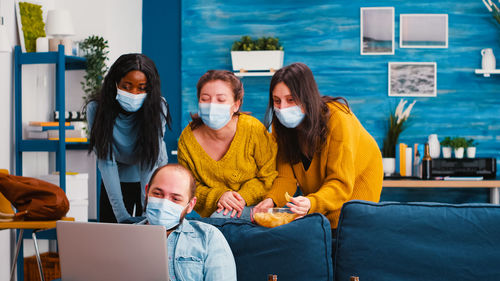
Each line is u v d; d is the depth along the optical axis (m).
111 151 2.92
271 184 2.45
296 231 1.99
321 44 5.09
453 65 5.09
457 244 1.92
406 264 1.93
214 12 5.15
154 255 1.62
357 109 5.10
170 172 1.80
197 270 1.83
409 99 5.09
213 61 5.15
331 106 2.34
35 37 3.95
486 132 5.07
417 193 5.05
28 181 3.02
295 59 5.11
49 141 3.72
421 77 5.08
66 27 3.94
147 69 2.82
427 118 5.09
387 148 4.97
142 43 5.24
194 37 5.17
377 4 5.09
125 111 2.93
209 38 5.16
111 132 2.89
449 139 4.91
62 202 2.99
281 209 2.08
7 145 3.76
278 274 1.96
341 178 2.23
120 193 2.97
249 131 2.42
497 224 1.92
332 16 5.08
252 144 2.42
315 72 5.10
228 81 2.32
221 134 2.43
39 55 3.72
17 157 3.79
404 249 1.94
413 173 4.89
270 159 2.45
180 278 1.82
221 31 5.14
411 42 5.09
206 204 2.41
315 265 1.97
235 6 5.13
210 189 2.42
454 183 4.49
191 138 2.47
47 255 4.04
